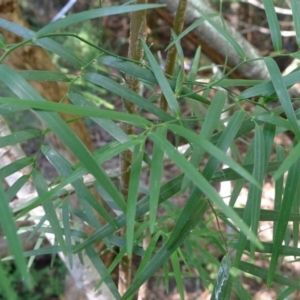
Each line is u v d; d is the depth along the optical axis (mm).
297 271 1173
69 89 309
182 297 339
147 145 1396
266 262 1210
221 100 270
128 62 312
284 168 211
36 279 1351
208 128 259
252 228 265
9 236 188
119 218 324
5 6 667
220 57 727
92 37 1778
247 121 292
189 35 703
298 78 275
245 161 329
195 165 256
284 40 1652
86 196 286
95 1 1907
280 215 280
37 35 270
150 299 1286
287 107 257
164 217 396
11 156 524
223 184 667
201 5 672
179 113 272
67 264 547
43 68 761
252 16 1855
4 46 284
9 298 194
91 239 328
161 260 294
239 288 352
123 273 526
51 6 1948
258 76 746
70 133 209
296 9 307
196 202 270
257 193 267
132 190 214
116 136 277
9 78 219
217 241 359
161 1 625
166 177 1401
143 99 296
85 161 209
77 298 979
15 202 517
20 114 1498
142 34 381
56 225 300
